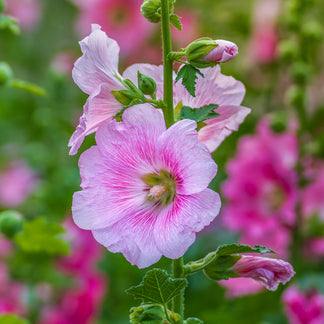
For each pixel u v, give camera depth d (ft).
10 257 5.23
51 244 4.33
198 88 3.70
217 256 3.60
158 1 3.65
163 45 3.59
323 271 5.15
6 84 4.24
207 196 3.48
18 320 4.14
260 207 5.16
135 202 3.61
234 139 5.90
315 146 4.96
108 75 3.63
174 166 3.54
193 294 5.30
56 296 5.22
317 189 4.93
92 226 3.57
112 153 3.58
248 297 4.84
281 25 5.82
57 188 5.82
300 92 4.97
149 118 3.55
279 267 3.59
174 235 3.50
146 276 3.50
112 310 5.49
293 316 4.64
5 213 4.28
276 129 4.96
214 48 3.54
